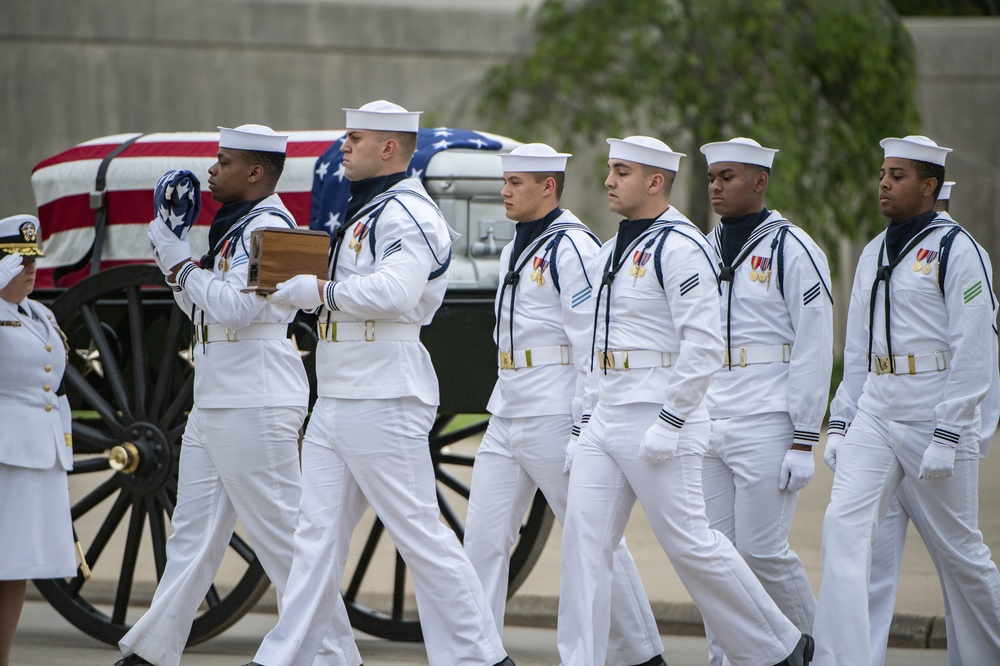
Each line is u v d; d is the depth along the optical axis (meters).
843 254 72.00
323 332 19.98
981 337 19.75
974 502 20.58
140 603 31.06
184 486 21.55
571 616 19.19
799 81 63.00
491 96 64.75
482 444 22.20
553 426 21.27
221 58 68.19
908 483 20.66
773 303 21.16
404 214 19.66
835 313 69.31
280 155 21.53
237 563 35.22
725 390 21.30
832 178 64.12
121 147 27.23
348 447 19.59
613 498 19.39
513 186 21.94
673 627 27.97
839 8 62.53
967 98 74.50
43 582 25.75
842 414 21.53
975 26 75.19
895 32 65.25
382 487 19.58
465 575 19.62
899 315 20.44
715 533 19.27
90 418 27.03
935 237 20.41
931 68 74.56
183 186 20.81
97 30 67.00
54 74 66.88
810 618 21.14
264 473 20.81
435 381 20.20
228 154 21.23
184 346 25.89
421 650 25.88
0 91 66.69
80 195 27.16
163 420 24.81
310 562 19.66
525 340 21.56
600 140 67.69
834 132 63.62
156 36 67.50
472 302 23.92
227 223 21.31
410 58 69.94
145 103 67.56
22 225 20.83
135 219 26.67
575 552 19.27
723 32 61.03
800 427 20.67
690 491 18.98
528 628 28.77
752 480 20.94
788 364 21.16
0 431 20.38
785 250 21.09
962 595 20.75
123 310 25.95
